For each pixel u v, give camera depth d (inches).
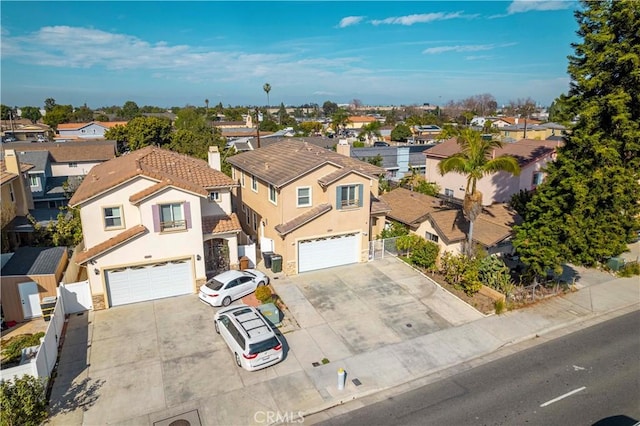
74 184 1747.0
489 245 998.4
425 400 603.2
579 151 900.0
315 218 1021.8
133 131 2955.2
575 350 730.8
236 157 1432.1
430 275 1026.1
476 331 786.8
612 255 951.0
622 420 559.8
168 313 841.5
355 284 977.5
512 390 622.5
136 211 864.9
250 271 967.6
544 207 916.0
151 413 573.0
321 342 746.8
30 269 825.5
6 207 1101.7
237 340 675.4
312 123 4788.4
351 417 570.6
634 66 826.2
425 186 1646.2
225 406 587.5
